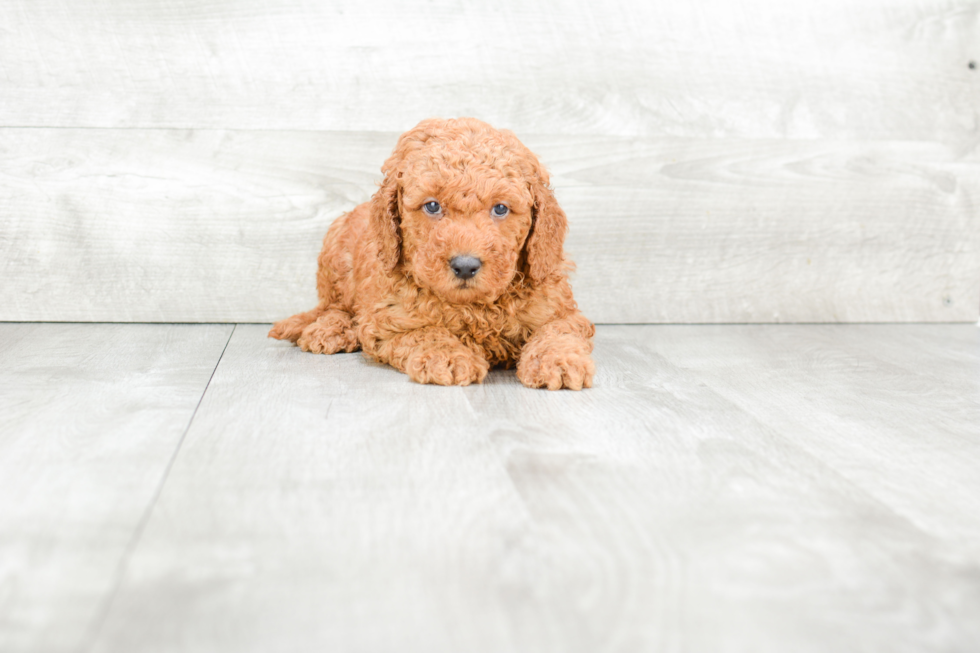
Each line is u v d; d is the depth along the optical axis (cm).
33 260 316
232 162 319
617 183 332
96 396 215
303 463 167
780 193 341
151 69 312
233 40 314
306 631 107
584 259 335
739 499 153
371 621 109
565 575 122
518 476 162
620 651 103
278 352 276
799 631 109
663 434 191
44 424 190
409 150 232
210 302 326
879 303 355
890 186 347
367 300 260
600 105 329
